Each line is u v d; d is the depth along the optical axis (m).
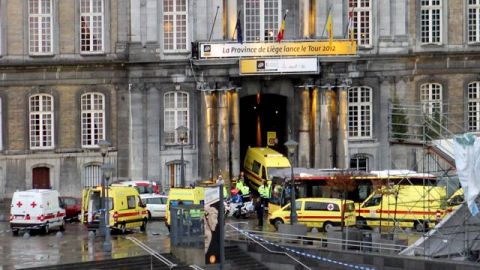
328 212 100.56
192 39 121.06
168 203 102.00
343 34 121.81
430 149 94.94
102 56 122.25
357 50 121.25
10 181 121.62
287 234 94.38
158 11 121.00
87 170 122.69
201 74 120.19
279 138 127.69
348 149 122.94
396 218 97.38
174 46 121.44
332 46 119.31
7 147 121.62
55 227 104.69
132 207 102.56
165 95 121.62
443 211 96.94
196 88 121.06
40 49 122.06
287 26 123.50
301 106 121.31
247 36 123.06
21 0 121.69
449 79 124.94
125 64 121.75
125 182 116.88
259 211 104.44
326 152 121.12
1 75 121.50
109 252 91.81
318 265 90.56
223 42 118.81
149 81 121.25
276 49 118.69
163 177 122.00
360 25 123.62
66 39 122.19
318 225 100.88
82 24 122.44
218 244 89.31
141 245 93.62
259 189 110.44
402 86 124.31
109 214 99.81
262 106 128.00
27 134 121.81
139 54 120.81
